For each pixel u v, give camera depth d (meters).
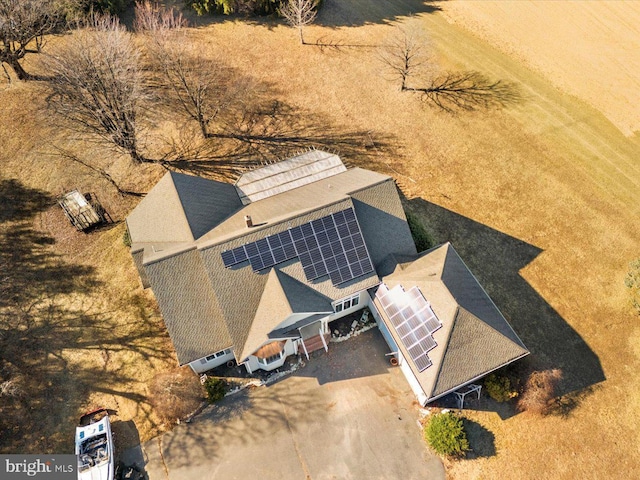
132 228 33.97
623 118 51.66
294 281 30.59
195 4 60.19
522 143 48.75
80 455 27.92
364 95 52.94
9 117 47.53
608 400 32.19
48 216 40.78
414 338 29.66
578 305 36.97
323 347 33.69
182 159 45.50
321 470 28.88
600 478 29.11
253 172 38.81
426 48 53.84
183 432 30.14
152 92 49.03
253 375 32.44
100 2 55.09
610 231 41.81
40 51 49.06
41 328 34.59
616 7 66.88
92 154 45.38
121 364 33.06
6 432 29.91
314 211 31.25
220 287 29.41
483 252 39.78
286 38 59.41
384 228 33.78
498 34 62.00
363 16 63.78
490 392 31.12
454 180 45.09
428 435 29.38
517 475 28.95
